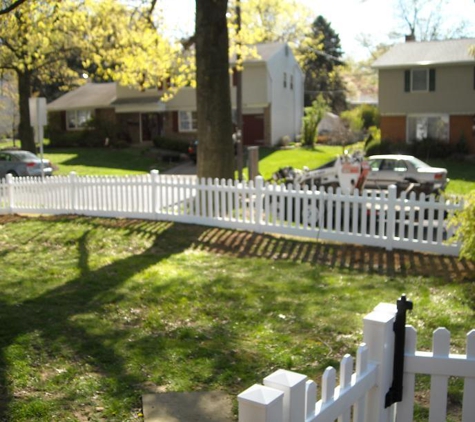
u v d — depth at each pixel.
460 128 32.31
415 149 31.89
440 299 7.48
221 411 4.63
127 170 31.50
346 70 69.19
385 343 2.99
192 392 4.93
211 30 14.06
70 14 18.70
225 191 12.27
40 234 12.13
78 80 37.84
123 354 5.67
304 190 11.15
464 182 23.84
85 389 4.94
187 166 33.56
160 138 39.12
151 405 4.69
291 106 45.19
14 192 15.96
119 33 20.42
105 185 14.15
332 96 63.75
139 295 7.64
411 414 3.17
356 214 10.73
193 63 20.67
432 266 9.27
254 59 38.38
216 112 14.28
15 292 7.80
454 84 32.03
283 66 42.69
